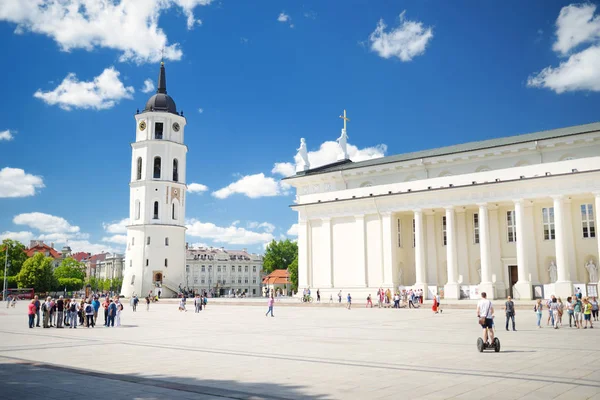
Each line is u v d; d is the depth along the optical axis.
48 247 181.12
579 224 43.03
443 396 8.77
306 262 56.06
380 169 54.44
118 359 13.98
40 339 20.20
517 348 15.25
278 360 13.40
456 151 49.62
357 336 19.66
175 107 90.06
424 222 51.16
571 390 9.16
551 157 44.97
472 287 45.06
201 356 14.45
